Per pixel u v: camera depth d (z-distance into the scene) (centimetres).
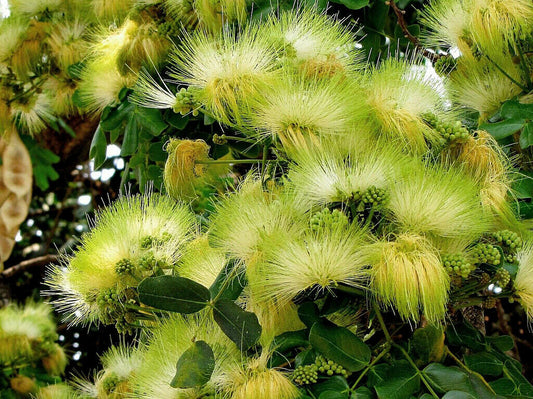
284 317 59
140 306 60
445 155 59
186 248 62
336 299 57
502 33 64
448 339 58
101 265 61
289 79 57
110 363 69
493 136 63
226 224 57
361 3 69
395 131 58
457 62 69
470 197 55
